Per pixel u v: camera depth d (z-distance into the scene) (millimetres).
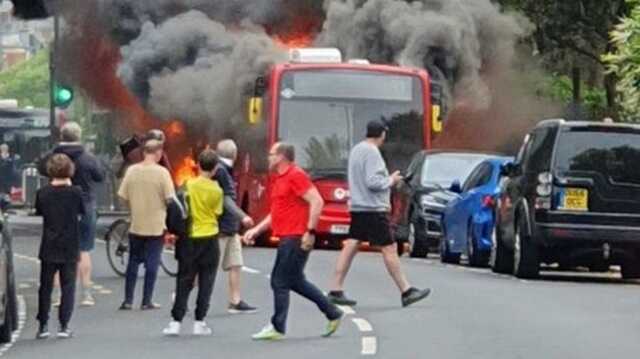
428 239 37781
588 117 53312
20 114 70188
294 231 20906
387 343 20219
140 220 24625
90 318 23703
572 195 29641
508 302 25156
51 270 21422
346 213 38938
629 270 31297
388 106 40125
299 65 39969
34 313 24891
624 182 29656
